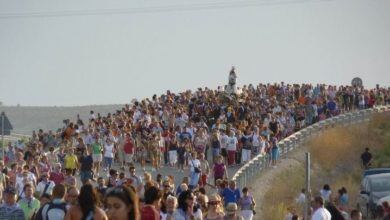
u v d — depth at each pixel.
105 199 31.23
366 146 132.50
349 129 137.00
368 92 148.75
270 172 113.62
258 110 124.12
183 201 44.94
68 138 106.00
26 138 152.62
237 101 128.25
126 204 30.42
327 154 126.88
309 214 61.41
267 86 141.00
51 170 85.44
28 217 49.38
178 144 105.25
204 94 130.75
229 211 46.59
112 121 112.44
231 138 107.81
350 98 146.38
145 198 38.47
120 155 104.19
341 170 125.75
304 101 135.88
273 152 115.00
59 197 38.62
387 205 60.62
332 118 136.88
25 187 49.91
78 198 33.25
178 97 130.62
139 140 107.38
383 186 87.56
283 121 128.12
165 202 45.72
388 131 138.12
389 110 146.12
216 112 123.19
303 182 117.06
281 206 100.31
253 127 111.62
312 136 131.38
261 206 102.56
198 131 105.12
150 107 121.38
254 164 107.62
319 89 142.88
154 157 104.56
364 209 88.75
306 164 57.66
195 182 86.50
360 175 124.88
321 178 121.81
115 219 30.38
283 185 111.69
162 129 111.19
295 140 127.00
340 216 54.25
